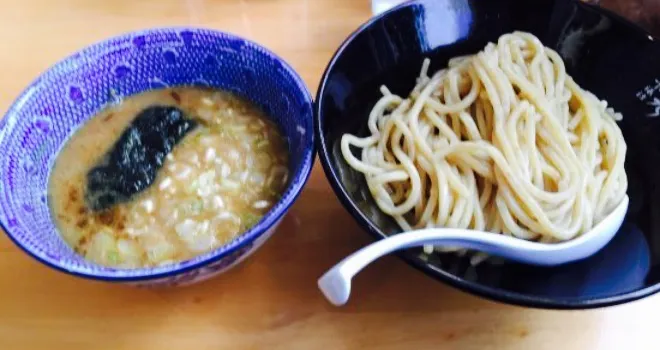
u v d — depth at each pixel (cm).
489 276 26
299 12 37
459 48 32
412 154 28
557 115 29
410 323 26
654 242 26
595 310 26
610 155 29
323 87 28
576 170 27
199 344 25
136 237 26
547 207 27
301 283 27
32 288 27
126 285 26
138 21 37
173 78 30
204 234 26
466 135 29
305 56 35
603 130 29
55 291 27
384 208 27
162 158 28
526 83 29
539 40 32
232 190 28
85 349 25
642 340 25
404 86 32
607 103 31
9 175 25
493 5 32
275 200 27
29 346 25
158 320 26
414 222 28
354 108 30
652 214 27
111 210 27
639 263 25
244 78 30
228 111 30
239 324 26
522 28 32
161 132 29
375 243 23
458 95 30
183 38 29
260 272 27
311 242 28
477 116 30
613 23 30
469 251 26
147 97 30
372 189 28
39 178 27
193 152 29
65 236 26
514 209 27
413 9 31
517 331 26
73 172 28
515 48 31
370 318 26
